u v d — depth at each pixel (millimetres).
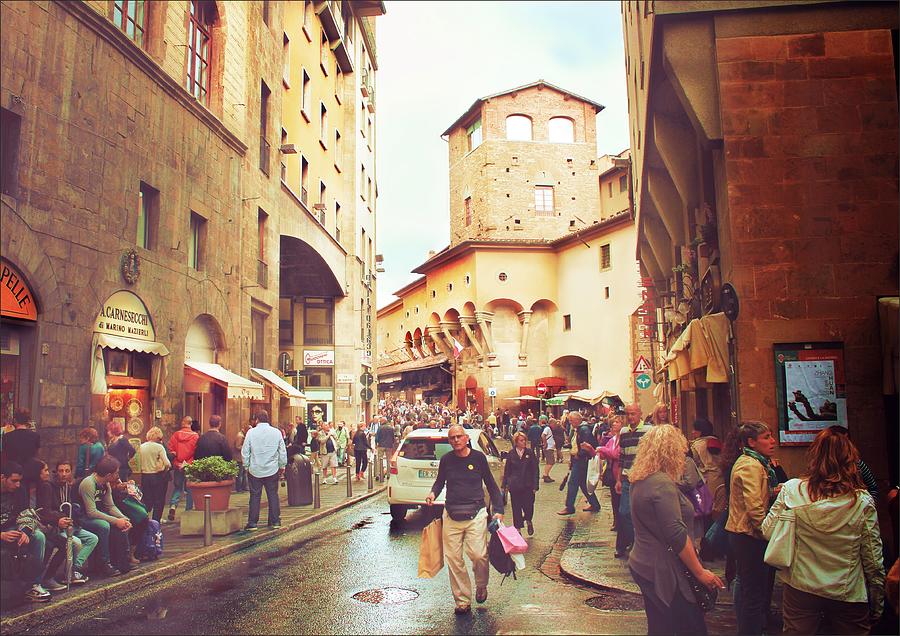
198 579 8688
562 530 12430
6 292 11031
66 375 12273
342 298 37250
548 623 6391
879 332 10203
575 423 14305
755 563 5348
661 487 4590
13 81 11219
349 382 36781
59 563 7766
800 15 11016
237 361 20344
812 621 4672
